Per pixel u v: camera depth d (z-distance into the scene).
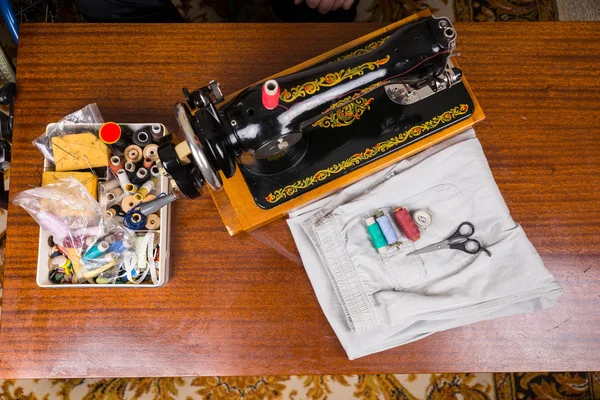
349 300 1.25
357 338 1.25
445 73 1.20
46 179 1.21
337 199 1.32
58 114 1.33
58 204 1.19
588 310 1.30
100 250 1.17
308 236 1.30
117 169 1.24
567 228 1.34
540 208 1.34
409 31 1.12
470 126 1.34
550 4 2.40
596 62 1.39
